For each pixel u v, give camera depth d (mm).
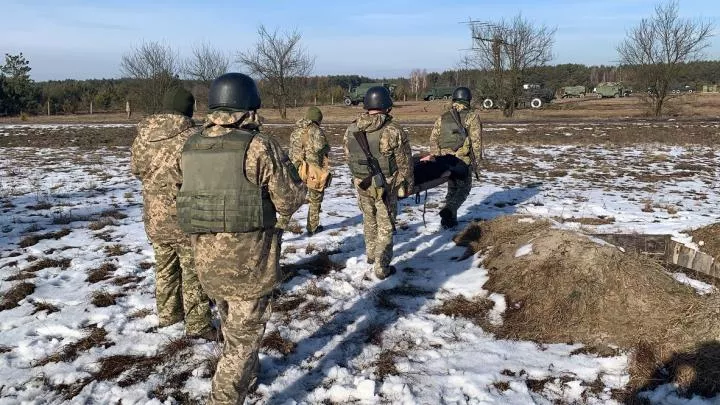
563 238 5074
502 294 4914
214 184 2947
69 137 24078
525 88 37812
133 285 5406
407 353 4070
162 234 4047
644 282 4438
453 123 7156
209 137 3043
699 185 11297
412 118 34281
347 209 8891
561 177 12586
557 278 4652
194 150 3033
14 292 5148
